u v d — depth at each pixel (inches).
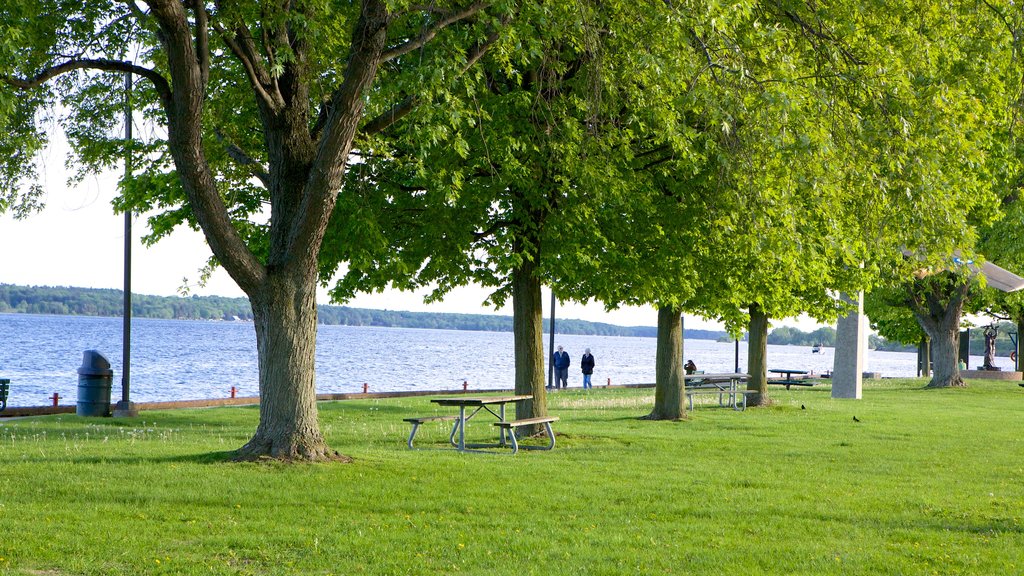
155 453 521.0
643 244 638.5
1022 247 1243.2
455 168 571.2
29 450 533.0
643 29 456.1
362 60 446.9
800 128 418.9
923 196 421.4
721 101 428.1
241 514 358.6
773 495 436.1
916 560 314.7
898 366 5521.7
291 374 486.6
